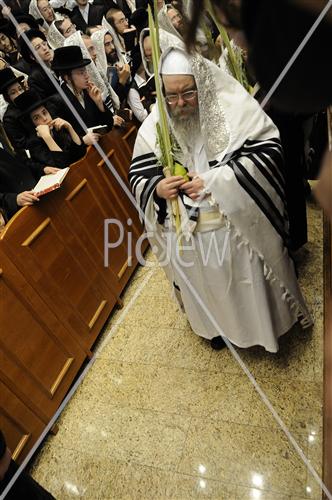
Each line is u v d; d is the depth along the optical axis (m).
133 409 2.16
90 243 2.54
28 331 2.02
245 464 1.76
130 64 3.37
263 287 1.81
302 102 0.36
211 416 1.99
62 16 4.57
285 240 1.82
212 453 1.85
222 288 1.85
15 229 1.95
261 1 0.33
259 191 1.64
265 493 1.65
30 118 2.49
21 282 1.98
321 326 2.22
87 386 2.36
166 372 2.30
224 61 1.55
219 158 1.62
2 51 3.55
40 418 2.06
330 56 0.32
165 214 1.81
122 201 2.95
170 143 1.66
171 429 2.00
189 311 2.15
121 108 3.23
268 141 1.62
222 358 2.25
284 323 2.00
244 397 2.02
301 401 1.92
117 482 1.86
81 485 1.90
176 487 1.77
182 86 1.47
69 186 2.35
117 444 2.02
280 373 2.07
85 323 2.47
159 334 2.55
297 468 1.68
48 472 2.00
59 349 2.23
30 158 2.56
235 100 1.54
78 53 2.60
